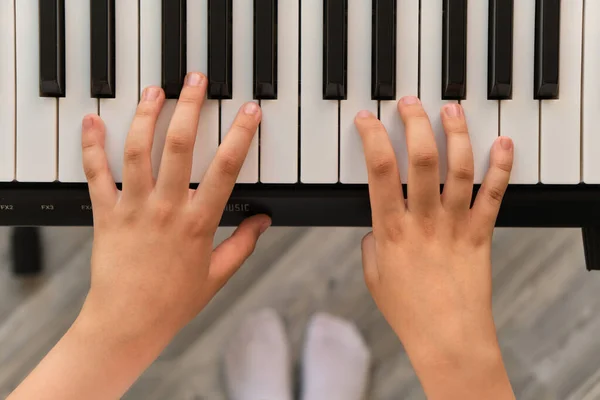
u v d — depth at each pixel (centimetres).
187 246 83
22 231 97
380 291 84
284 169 83
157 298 82
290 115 83
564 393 97
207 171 82
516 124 83
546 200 84
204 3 82
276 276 98
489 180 83
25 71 82
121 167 83
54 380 82
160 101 82
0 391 97
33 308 97
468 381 83
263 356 97
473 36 82
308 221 85
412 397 97
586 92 83
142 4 82
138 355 83
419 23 82
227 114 83
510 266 97
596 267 87
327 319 98
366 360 98
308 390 97
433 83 82
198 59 82
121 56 82
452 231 83
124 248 82
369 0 82
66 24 82
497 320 98
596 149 83
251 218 85
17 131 82
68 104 82
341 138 83
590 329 97
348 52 82
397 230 83
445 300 83
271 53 81
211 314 97
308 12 82
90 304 83
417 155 81
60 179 83
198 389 97
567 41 82
